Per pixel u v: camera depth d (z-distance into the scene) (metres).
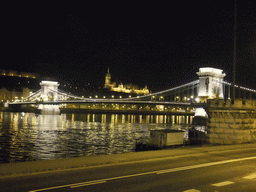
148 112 173.12
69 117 136.00
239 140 25.33
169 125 86.56
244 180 11.67
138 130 67.25
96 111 184.88
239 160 16.36
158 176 12.09
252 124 26.84
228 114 25.84
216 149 20.48
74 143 43.44
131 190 9.98
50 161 14.44
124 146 40.62
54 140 46.78
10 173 11.77
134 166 14.09
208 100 27.03
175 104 113.88
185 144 27.59
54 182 10.84
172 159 16.28
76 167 13.50
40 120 102.25
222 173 12.89
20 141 44.53
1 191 9.56
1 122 84.44
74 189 9.95
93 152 35.19
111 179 11.42
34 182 10.78
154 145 26.55
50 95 187.12
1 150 35.19
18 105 178.75
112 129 69.06
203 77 107.25
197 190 10.17
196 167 14.14
